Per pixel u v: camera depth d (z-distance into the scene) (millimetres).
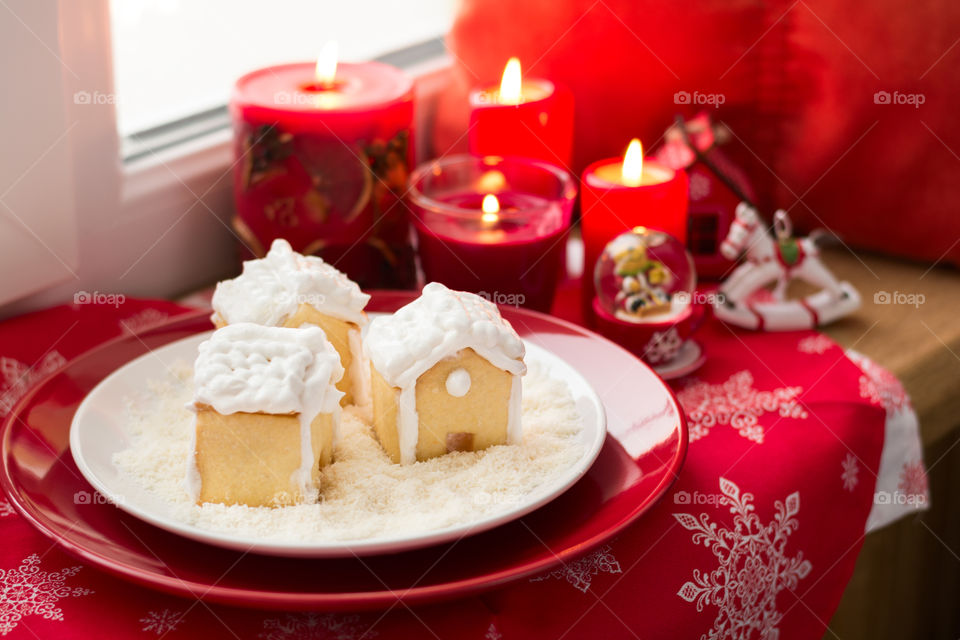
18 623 806
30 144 934
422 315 865
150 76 1042
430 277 1001
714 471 896
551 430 875
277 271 896
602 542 809
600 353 921
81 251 982
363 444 876
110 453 854
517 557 812
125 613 812
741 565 863
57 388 887
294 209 977
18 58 917
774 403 944
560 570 842
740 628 867
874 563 991
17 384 931
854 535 937
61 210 955
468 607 821
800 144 1076
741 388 957
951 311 1035
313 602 779
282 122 959
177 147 1020
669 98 1056
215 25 1067
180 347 915
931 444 989
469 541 821
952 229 1062
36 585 823
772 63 1062
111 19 960
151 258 1017
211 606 817
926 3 1027
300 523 817
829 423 934
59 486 843
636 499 833
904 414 970
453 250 978
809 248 1011
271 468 830
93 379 899
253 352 836
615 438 875
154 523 804
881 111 1054
